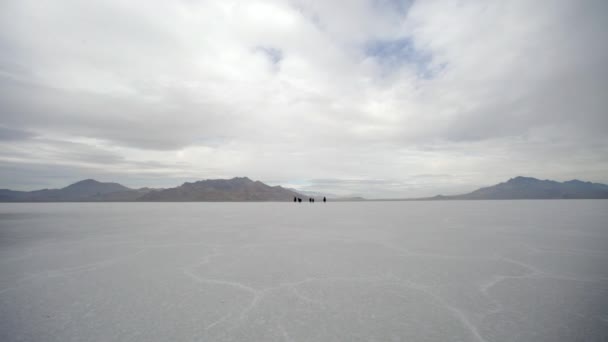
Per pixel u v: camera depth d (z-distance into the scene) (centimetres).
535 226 1447
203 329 363
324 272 622
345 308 430
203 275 602
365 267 662
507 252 820
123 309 426
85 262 713
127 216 2361
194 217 2216
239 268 655
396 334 349
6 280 567
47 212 3072
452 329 362
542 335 345
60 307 433
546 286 523
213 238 1100
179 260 734
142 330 360
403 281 559
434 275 596
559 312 411
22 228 1451
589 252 812
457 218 1975
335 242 1002
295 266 673
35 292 499
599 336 341
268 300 463
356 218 2036
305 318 396
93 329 363
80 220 1950
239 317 399
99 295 485
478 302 450
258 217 2189
